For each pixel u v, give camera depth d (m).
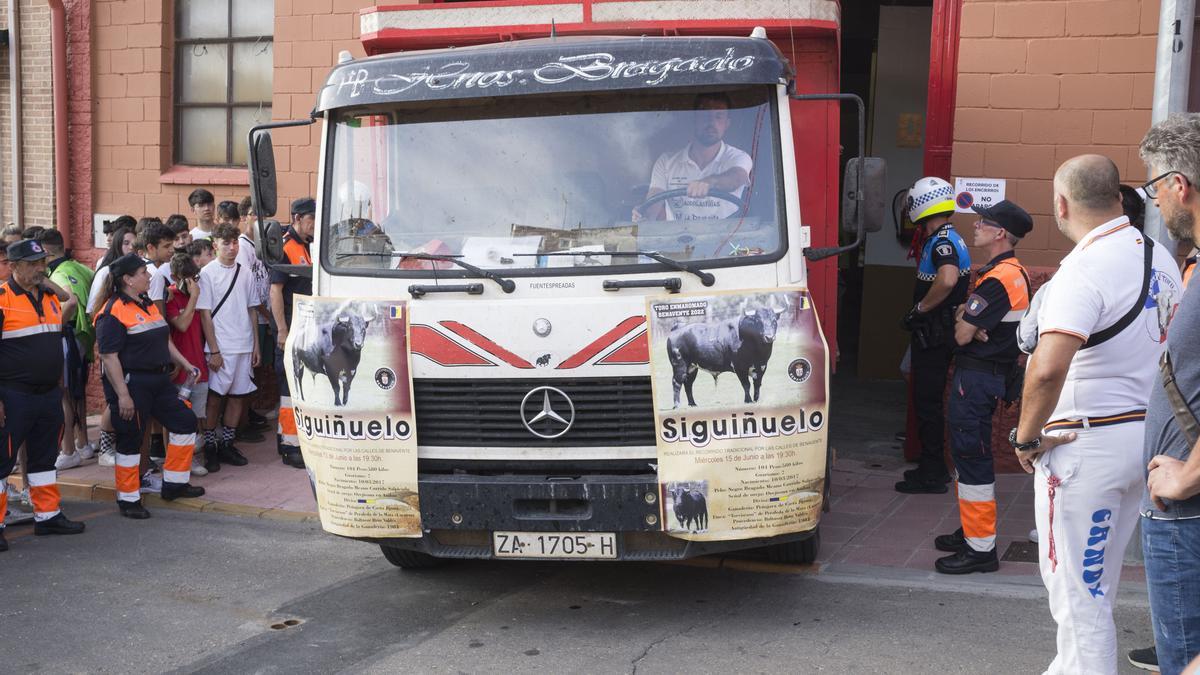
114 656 5.53
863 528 7.30
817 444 5.25
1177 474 3.37
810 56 6.59
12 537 7.70
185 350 8.89
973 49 8.45
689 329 5.19
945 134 8.59
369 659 5.40
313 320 5.55
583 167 5.52
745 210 5.39
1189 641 3.49
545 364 5.29
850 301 14.90
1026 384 4.14
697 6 6.47
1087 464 4.13
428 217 5.62
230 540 7.54
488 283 5.37
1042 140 8.38
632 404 5.28
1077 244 4.23
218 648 5.60
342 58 6.04
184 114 11.90
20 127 12.51
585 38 5.96
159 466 9.24
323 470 5.60
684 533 5.26
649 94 5.51
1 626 5.95
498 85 5.54
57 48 12.07
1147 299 4.10
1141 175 8.20
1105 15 8.14
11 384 7.37
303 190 10.84
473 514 5.38
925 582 6.25
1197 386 3.39
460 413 5.41
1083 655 4.22
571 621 5.84
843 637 5.49
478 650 5.48
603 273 5.29
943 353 7.95
